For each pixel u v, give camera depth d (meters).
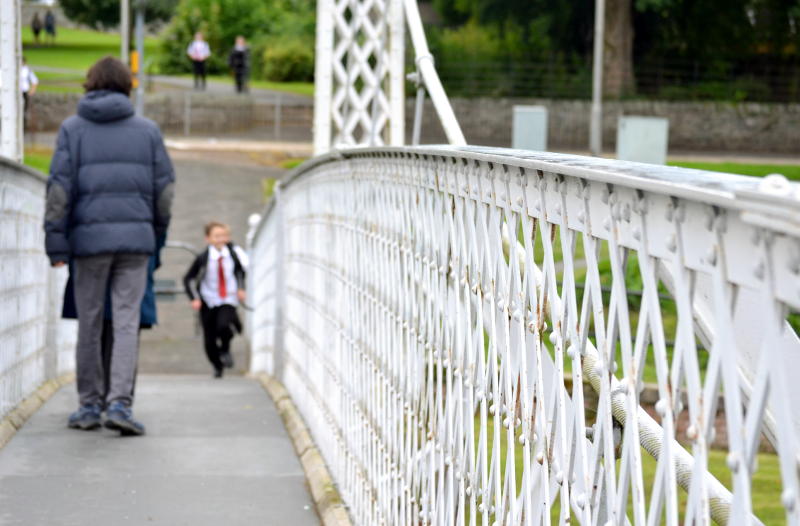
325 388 16.91
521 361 7.14
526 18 108.00
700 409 4.75
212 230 34.38
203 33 150.38
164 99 95.69
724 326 4.48
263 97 104.31
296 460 17.33
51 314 24.33
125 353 18.47
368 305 13.19
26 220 20.86
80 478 15.69
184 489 15.31
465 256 8.62
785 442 4.05
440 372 9.43
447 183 9.13
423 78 18.77
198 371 40.62
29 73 89.50
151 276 19.67
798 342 4.82
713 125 98.81
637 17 110.06
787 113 99.00
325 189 17.58
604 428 5.78
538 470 6.90
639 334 5.30
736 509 4.44
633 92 101.81
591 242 5.92
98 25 185.88
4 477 15.64
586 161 5.93
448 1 120.06
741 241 4.34
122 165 18.34
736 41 109.62
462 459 8.71
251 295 39.31
